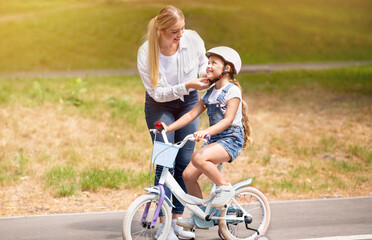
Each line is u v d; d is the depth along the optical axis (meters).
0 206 7.58
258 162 10.38
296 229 6.32
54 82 19.70
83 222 6.66
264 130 12.82
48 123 12.61
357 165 10.16
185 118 5.61
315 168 9.90
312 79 22.50
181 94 5.68
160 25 5.50
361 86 19.86
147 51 5.79
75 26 39.59
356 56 36.41
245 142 5.81
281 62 33.28
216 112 5.47
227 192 5.40
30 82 19.84
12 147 10.81
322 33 43.50
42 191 8.38
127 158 10.46
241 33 40.19
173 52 5.84
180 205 6.01
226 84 5.48
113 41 36.59
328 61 33.88
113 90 17.94
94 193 8.32
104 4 49.00
